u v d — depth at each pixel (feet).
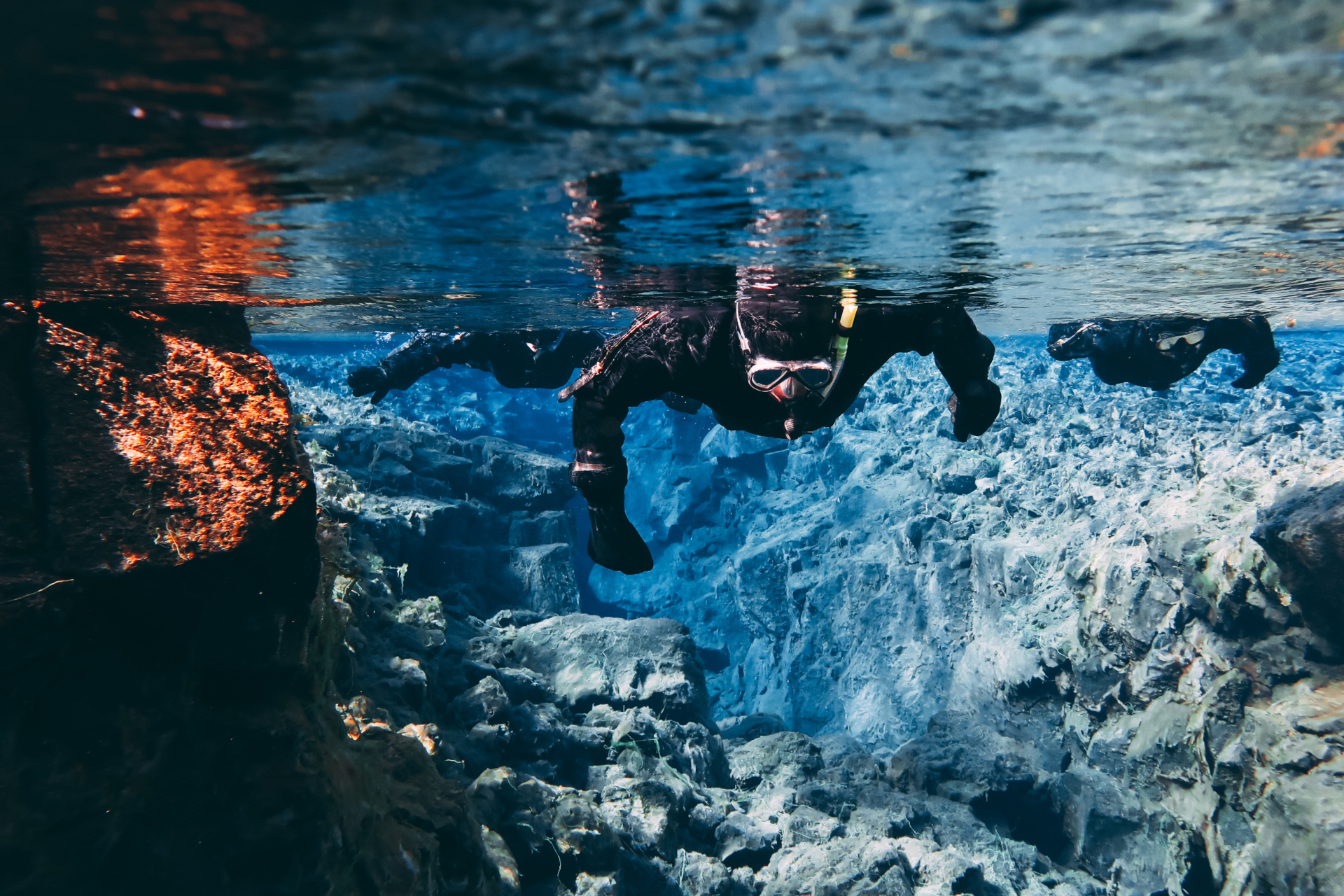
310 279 13.10
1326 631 27.68
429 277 13.70
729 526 83.46
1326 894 22.33
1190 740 31.40
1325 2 3.80
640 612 85.46
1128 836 31.63
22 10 3.69
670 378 12.42
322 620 15.26
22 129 5.55
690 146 6.31
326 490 40.63
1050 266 13.60
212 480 11.87
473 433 92.22
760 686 70.64
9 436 11.21
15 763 10.37
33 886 10.36
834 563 63.26
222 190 7.32
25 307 12.28
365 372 25.22
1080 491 46.21
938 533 54.54
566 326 23.98
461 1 3.61
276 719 12.37
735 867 27.12
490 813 21.99
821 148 6.45
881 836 29.35
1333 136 6.36
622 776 28.86
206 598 11.41
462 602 42.83
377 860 13.67
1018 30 4.14
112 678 11.05
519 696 32.50
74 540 10.77
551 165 6.77
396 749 17.56
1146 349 24.53
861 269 12.64
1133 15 3.96
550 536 54.49
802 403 11.02
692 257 11.53
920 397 70.18
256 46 4.17
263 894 11.60
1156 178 7.84
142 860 11.05
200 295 13.28
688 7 3.76
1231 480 36.11
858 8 3.83
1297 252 12.74
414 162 6.64
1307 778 24.58
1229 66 4.78
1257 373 24.56
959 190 8.06
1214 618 32.04
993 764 34.12
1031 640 41.65
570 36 4.07
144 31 3.96
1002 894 28.22
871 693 56.18
